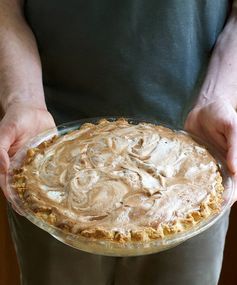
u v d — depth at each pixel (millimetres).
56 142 637
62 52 694
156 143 632
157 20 665
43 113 661
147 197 564
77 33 679
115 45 676
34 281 694
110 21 667
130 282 696
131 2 655
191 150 627
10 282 934
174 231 538
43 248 666
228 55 701
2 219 887
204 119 647
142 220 543
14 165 618
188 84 705
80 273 680
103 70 689
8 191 586
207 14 688
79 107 714
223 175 609
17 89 674
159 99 701
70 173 591
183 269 667
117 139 635
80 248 536
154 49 677
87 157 612
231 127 618
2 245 908
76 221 542
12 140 629
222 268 908
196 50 704
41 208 558
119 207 553
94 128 660
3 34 703
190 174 596
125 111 707
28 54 698
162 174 593
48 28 691
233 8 729
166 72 690
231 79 689
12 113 645
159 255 658
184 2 666
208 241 657
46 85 726
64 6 673
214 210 565
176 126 712
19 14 721
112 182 579
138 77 687
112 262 685
